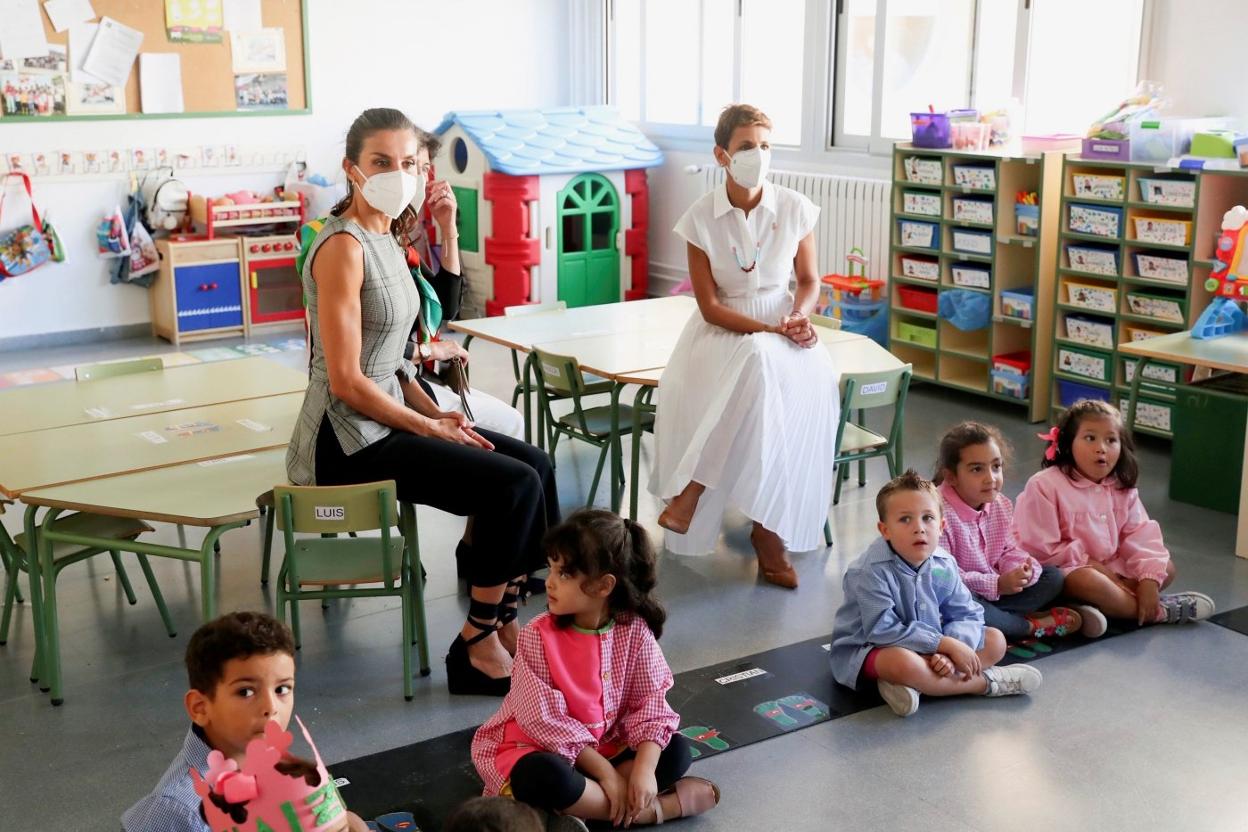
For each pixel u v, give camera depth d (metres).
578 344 4.34
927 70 6.17
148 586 3.69
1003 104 5.62
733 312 3.64
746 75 7.24
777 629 3.36
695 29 7.50
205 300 6.95
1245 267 4.20
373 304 2.94
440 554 3.94
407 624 2.96
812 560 3.86
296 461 3.01
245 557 3.93
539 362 4.30
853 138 6.66
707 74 7.50
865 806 2.53
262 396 3.70
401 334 3.04
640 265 7.67
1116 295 4.95
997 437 3.30
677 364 3.74
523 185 7.03
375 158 2.89
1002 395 5.42
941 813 2.50
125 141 6.79
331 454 2.97
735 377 3.54
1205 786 2.59
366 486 2.83
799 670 3.12
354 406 2.95
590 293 7.49
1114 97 5.42
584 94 8.29
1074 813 2.50
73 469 3.04
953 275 5.54
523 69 8.12
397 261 3.00
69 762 2.72
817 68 6.70
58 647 3.04
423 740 2.79
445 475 2.93
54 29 6.47
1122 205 4.85
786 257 3.70
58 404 3.60
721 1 7.28
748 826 2.46
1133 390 4.34
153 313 7.10
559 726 2.35
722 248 3.64
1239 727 2.83
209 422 3.44
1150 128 4.77
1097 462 3.35
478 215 7.23
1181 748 2.74
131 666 3.18
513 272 7.16
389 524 2.87
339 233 2.88
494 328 4.61
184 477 3.01
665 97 7.84
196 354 6.66
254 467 3.10
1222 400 4.13
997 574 3.28
